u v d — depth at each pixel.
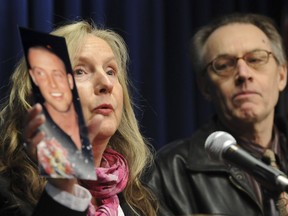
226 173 2.09
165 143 2.70
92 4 2.53
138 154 1.82
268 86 2.19
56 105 1.17
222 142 1.36
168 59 2.83
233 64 2.22
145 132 2.64
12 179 1.52
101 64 1.63
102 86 1.58
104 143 1.63
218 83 2.23
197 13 2.95
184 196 2.08
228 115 2.20
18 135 1.58
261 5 3.16
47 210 1.27
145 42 2.70
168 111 2.80
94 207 1.62
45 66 1.18
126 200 1.75
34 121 1.12
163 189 2.09
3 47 2.22
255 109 2.16
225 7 3.04
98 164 1.67
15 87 1.65
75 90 1.20
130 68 2.62
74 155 1.16
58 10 2.42
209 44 2.28
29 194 1.50
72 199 1.28
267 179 1.29
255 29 2.28
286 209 1.38
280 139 2.26
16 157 1.56
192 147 2.18
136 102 2.52
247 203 2.04
